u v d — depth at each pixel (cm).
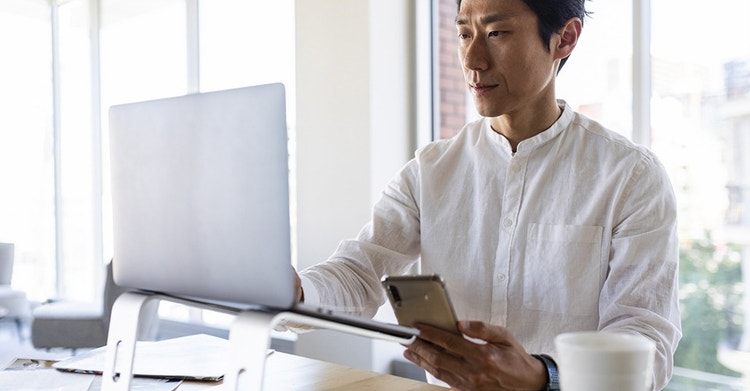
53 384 117
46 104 608
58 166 604
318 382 124
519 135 146
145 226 94
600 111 286
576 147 142
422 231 156
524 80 129
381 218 161
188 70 478
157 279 93
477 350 87
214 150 81
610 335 65
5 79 612
